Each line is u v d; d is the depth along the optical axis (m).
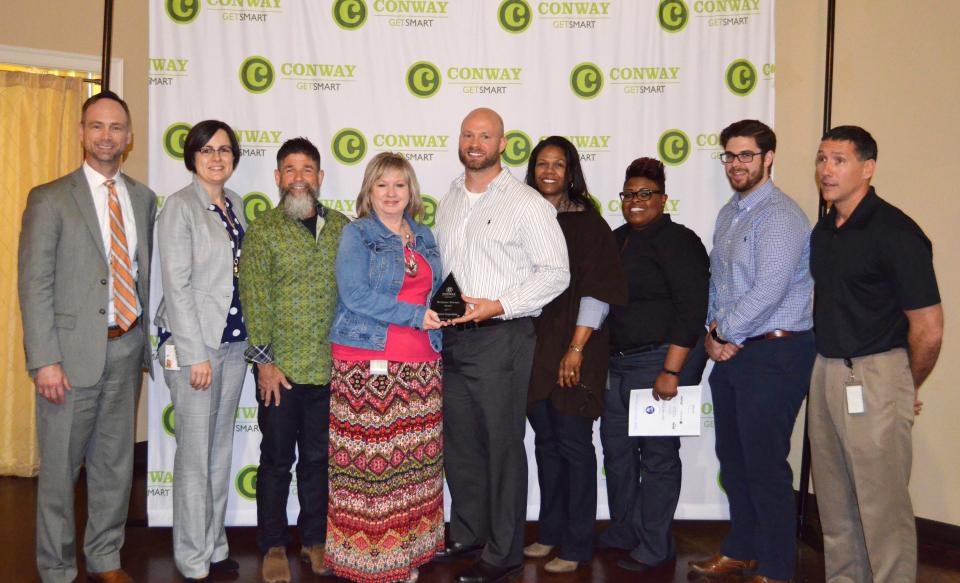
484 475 3.01
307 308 2.76
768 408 2.76
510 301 2.71
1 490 4.00
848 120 3.51
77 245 2.63
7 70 4.23
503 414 2.79
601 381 2.85
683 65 3.42
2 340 4.23
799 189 3.65
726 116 3.42
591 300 2.83
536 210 2.78
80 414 2.66
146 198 2.86
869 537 2.50
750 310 2.69
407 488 2.72
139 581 2.85
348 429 2.69
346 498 2.71
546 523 3.11
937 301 2.38
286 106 3.35
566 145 3.04
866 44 3.45
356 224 2.71
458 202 2.94
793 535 2.80
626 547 3.19
